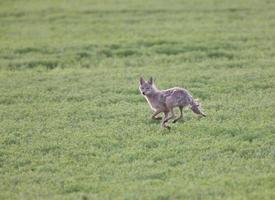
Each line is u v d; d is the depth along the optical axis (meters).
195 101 48.59
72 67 75.31
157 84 63.28
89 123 51.19
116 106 56.25
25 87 64.81
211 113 52.41
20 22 103.06
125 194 36.66
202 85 62.72
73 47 83.81
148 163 41.78
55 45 85.19
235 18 100.56
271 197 35.66
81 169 41.62
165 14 105.31
